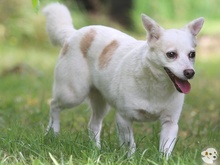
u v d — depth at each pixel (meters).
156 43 8.77
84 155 8.47
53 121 11.02
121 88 9.31
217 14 37.19
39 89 18.62
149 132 11.87
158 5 36.31
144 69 8.93
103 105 11.00
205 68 24.73
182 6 36.75
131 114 9.27
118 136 9.62
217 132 11.25
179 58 8.55
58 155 8.89
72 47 10.48
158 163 8.36
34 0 8.17
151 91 9.02
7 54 26.27
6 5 29.41
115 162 8.38
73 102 10.55
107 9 35.69
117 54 9.74
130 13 35.78
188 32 8.91
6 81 20.02
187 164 8.24
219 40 32.09
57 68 10.72
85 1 35.56
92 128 11.09
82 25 31.03
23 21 29.33
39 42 29.33
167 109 9.16
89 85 10.40
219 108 15.48
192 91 18.30
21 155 8.45
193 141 10.82
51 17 11.16
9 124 11.77
